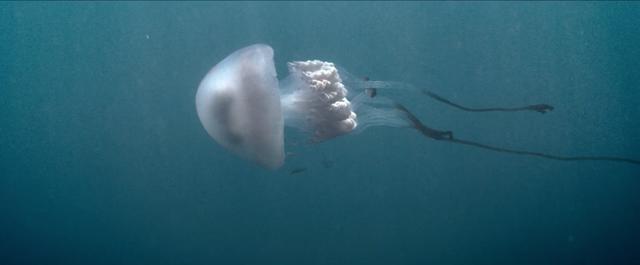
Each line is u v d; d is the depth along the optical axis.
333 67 3.78
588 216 11.00
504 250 10.22
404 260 10.23
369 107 4.11
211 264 10.81
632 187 11.75
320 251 10.64
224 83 3.40
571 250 9.89
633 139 11.80
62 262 12.60
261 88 3.24
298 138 3.82
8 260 12.80
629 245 9.66
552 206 11.54
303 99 3.77
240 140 3.54
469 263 9.95
